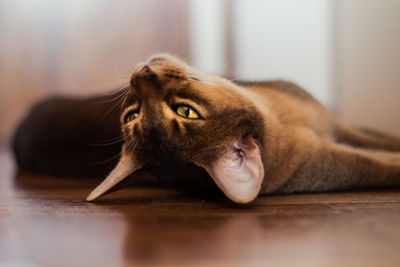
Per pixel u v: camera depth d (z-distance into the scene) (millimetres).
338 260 349
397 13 914
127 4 1429
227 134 502
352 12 1092
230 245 375
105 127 699
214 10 1431
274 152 554
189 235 399
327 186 594
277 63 1354
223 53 1421
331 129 666
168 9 1438
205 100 505
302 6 1286
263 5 1362
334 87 1198
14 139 898
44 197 562
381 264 344
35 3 1406
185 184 540
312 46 1270
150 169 531
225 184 485
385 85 961
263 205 504
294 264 344
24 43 1414
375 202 513
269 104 588
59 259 354
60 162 769
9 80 1419
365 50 1039
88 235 400
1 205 510
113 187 520
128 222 436
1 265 346
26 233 406
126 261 348
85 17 1425
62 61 1428
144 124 509
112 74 1426
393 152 689
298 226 420
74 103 784
